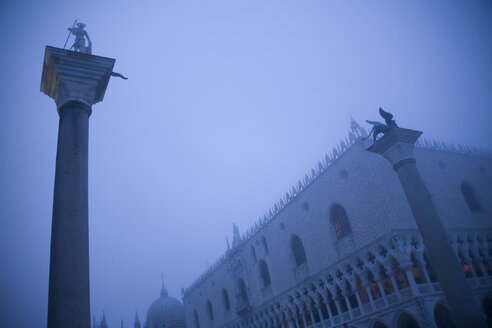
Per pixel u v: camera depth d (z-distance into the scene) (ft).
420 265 109.60
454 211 131.13
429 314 100.73
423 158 136.05
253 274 181.68
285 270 158.30
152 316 321.11
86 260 36.55
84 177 40.34
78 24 50.93
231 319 198.08
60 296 33.37
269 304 167.63
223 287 209.77
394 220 113.29
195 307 247.09
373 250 117.39
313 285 143.33
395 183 121.19
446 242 56.39
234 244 201.05
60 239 35.81
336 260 132.26
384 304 113.50
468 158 152.76
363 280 120.67
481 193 145.79
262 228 177.06
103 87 48.11
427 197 59.88
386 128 66.03
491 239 135.85
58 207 37.47
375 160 122.11
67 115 42.78
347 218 130.82
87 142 42.80
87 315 34.19
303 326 149.07
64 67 44.37
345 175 132.16
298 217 153.28
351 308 126.11
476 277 120.98
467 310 51.96
